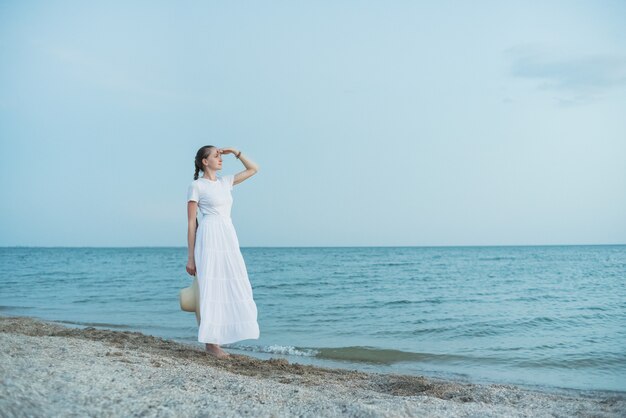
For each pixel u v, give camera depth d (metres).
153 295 20.17
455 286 24.97
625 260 52.09
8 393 3.26
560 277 30.22
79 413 3.18
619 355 9.12
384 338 10.95
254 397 4.10
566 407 4.71
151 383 4.19
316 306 16.89
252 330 6.01
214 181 6.23
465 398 5.16
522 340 10.82
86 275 34.25
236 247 6.13
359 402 4.16
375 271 37.56
